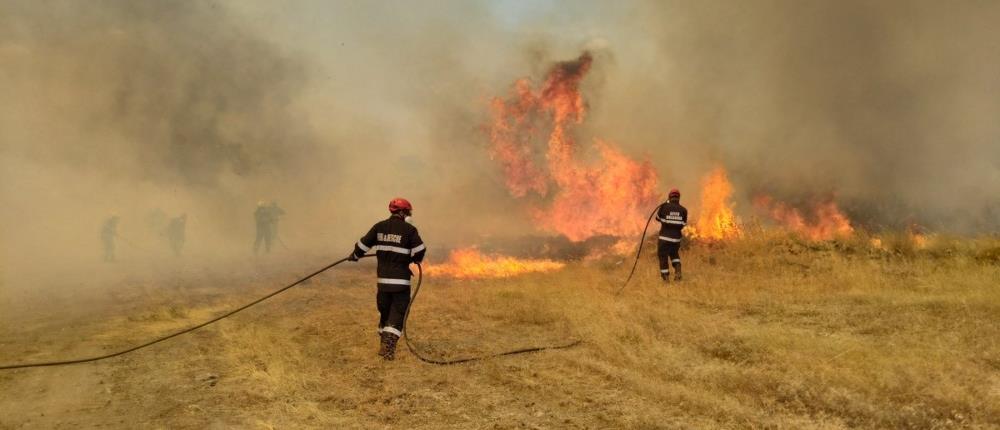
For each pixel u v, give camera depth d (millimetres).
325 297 10109
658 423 4180
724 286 9086
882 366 4770
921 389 4348
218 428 4348
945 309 6648
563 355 5988
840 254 11148
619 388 4992
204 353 6492
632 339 6316
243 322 8070
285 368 5770
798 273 10141
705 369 5129
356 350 6488
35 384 5496
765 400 4426
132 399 5023
